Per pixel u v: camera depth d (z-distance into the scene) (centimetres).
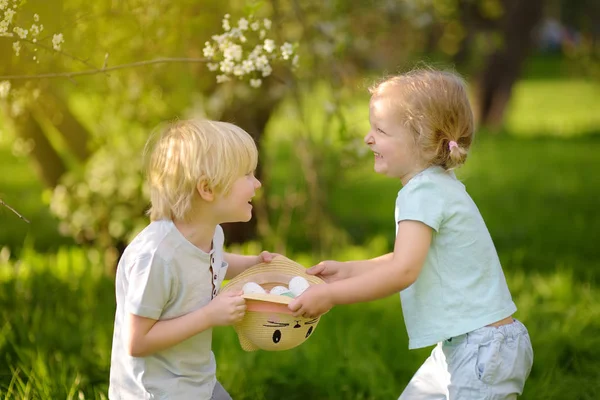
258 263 287
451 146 273
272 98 527
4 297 436
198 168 245
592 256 655
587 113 1961
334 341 421
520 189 948
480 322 271
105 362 374
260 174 568
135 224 525
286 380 379
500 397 270
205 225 254
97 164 521
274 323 254
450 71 313
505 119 1577
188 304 252
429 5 593
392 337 434
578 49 1273
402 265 264
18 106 400
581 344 421
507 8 1437
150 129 486
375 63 654
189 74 474
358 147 458
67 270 520
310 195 608
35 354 368
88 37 346
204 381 265
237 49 324
